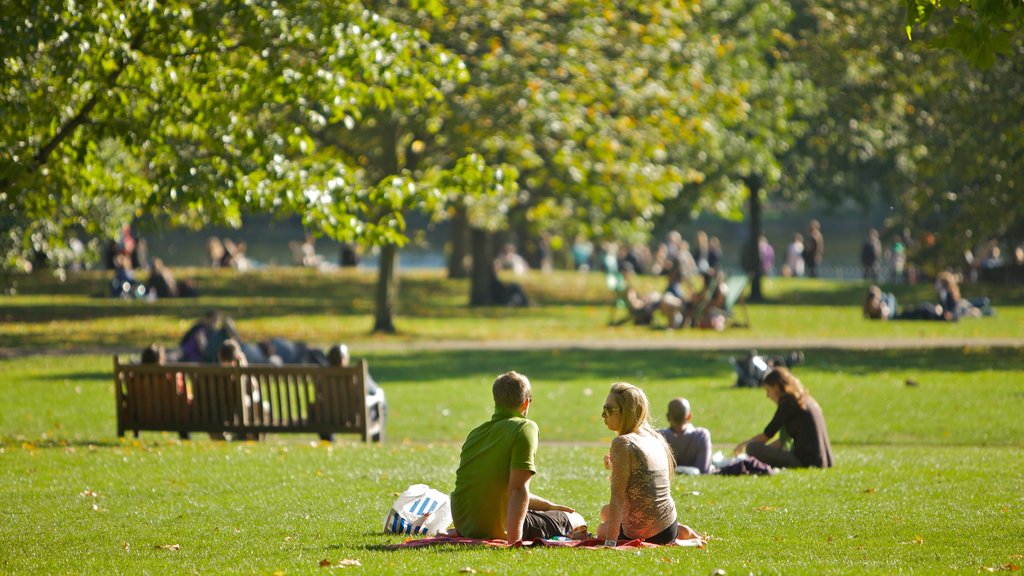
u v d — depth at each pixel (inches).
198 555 516.4
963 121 1722.4
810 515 614.5
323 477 746.2
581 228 2129.7
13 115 844.0
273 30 950.4
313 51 1037.8
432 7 1122.7
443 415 1205.1
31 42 797.2
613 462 503.5
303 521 602.5
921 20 583.2
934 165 1763.0
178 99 903.7
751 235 2755.9
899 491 692.1
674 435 776.9
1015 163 1653.5
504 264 3454.7
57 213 1328.7
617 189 1812.3
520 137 1685.5
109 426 1087.6
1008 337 1900.8
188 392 952.3
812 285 3051.2
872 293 2223.2
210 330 1277.1
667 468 512.4
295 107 985.5
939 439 1042.1
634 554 477.4
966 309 2269.9
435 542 506.6
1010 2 543.8
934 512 623.8
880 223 6274.6
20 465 789.9
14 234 1316.4
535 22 1756.9
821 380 1408.7
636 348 1806.1
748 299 2701.8
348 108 1006.4
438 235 5954.7
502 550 484.7
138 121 900.6
